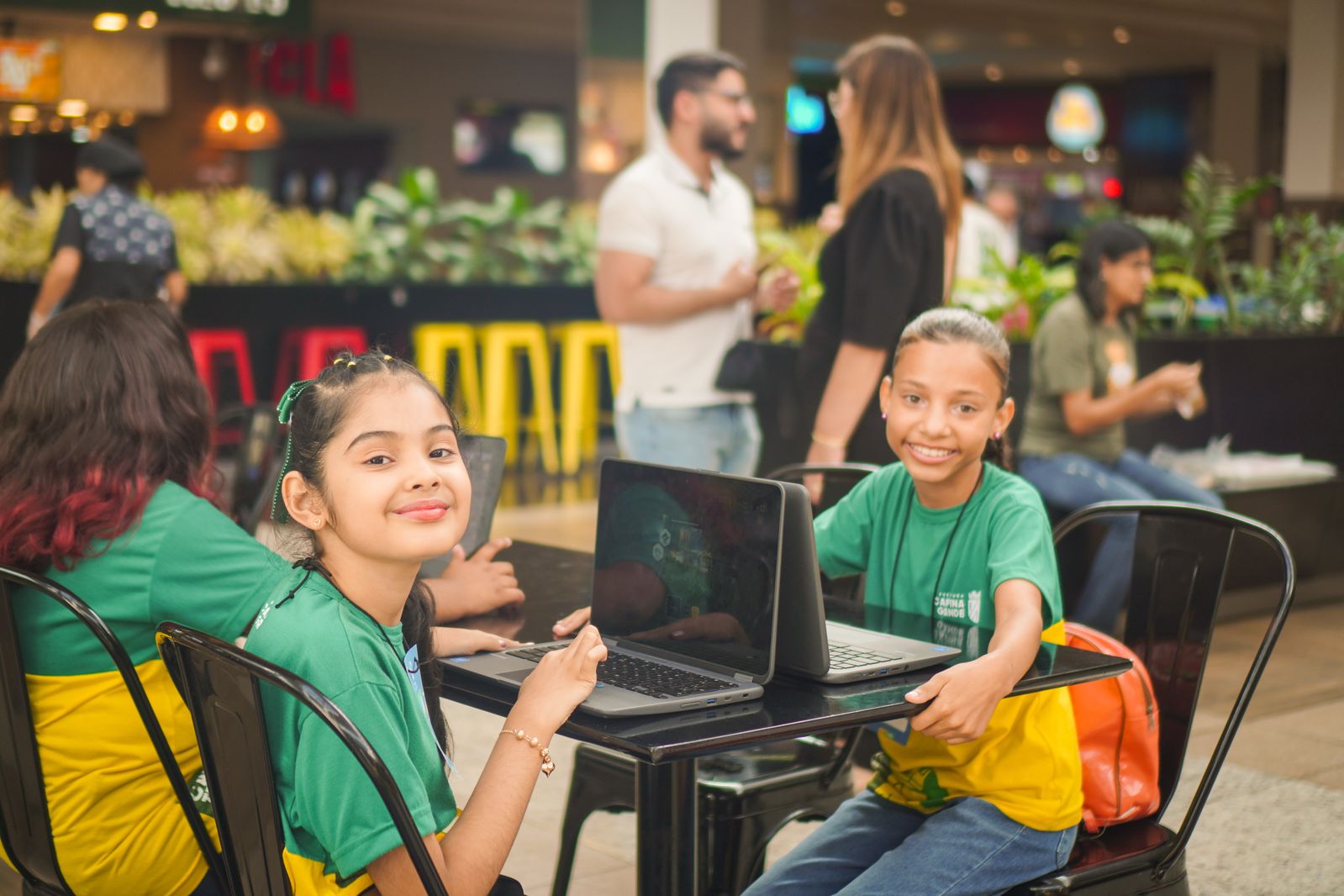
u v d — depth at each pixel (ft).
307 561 4.92
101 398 5.62
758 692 5.38
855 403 10.47
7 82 35.24
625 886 9.16
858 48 10.83
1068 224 56.29
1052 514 13.88
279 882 4.79
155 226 20.51
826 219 12.84
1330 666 13.98
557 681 5.07
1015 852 5.88
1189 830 6.38
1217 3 44.34
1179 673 6.91
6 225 24.43
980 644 6.09
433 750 4.97
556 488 24.85
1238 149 51.37
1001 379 6.41
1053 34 48.34
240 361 25.41
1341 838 9.76
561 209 30.99
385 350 5.21
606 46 25.41
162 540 5.52
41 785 5.51
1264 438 17.83
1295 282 19.07
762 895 6.17
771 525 5.49
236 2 30.89
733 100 12.76
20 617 5.57
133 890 5.64
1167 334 17.99
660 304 12.75
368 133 48.96
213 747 4.94
